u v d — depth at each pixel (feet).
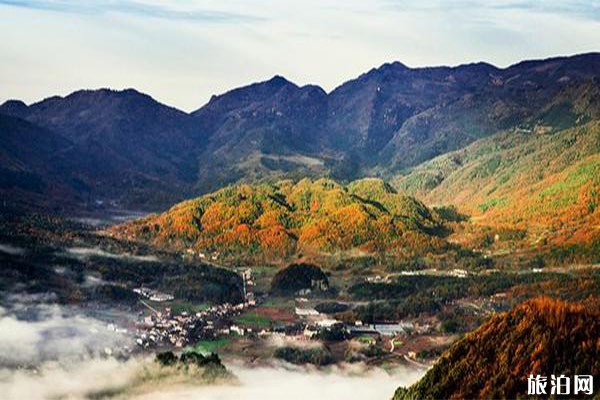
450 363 636.07
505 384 588.50
